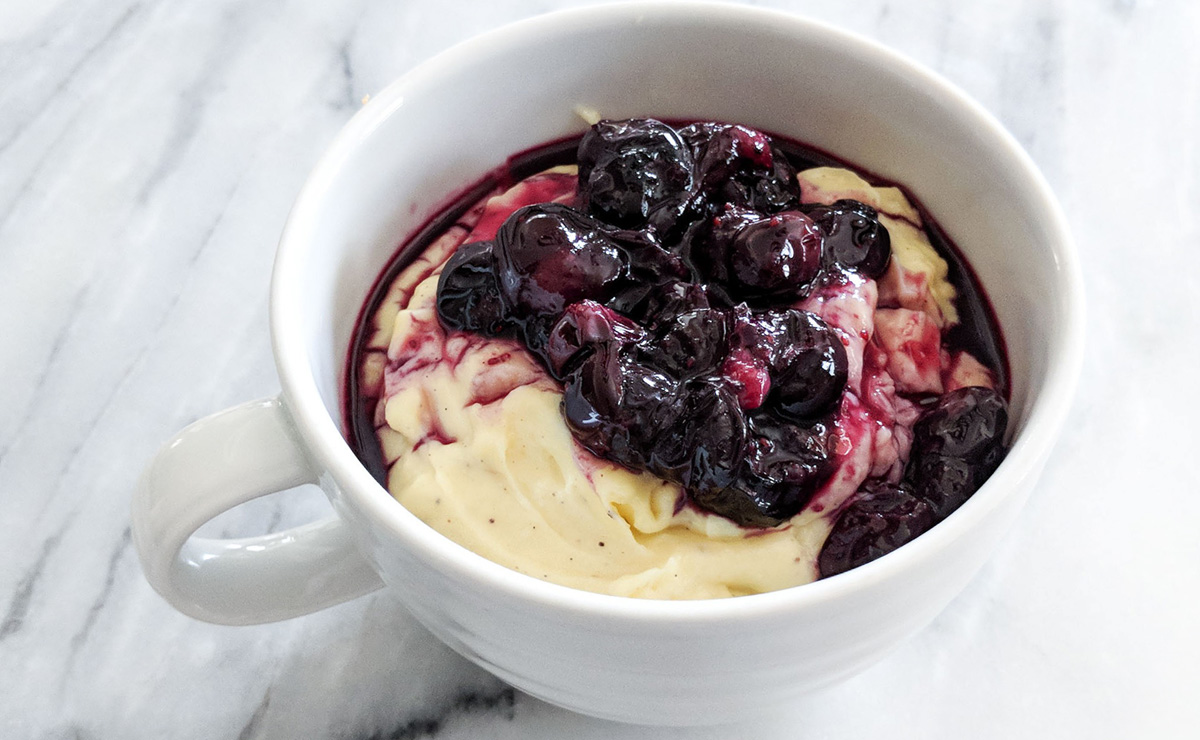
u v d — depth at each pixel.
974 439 0.24
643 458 0.24
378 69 0.35
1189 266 0.32
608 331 0.24
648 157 0.26
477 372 0.25
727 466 0.23
